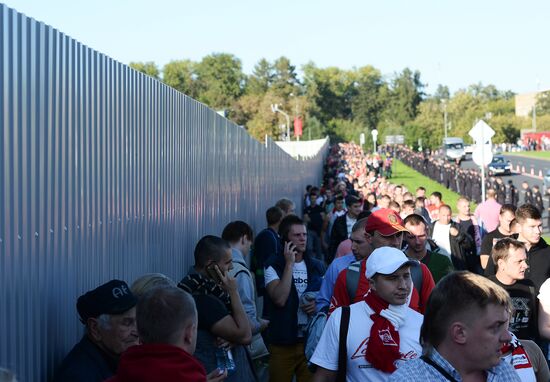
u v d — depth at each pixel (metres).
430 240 9.95
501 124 152.00
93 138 6.15
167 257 8.66
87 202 5.96
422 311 6.46
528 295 7.12
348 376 5.30
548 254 8.62
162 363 3.86
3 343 4.41
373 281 5.26
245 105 133.00
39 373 4.96
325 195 32.09
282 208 13.99
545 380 5.74
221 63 154.75
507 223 11.29
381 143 143.12
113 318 4.86
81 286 5.80
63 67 5.54
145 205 7.71
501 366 3.86
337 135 147.75
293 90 153.25
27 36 4.89
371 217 7.25
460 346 3.72
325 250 19.31
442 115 155.00
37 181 5.00
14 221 4.61
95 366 4.84
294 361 8.38
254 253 10.81
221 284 6.27
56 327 5.28
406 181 73.12
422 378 3.73
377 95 180.50
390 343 5.17
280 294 8.19
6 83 4.54
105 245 6.38
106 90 6.52
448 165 65.25
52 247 5.23
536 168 86.12
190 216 10.04
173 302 4.02
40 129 5.07
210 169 11.65
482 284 3.72
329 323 5.35
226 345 5.96
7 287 4.49
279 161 25.33
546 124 158.38
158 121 8.34
